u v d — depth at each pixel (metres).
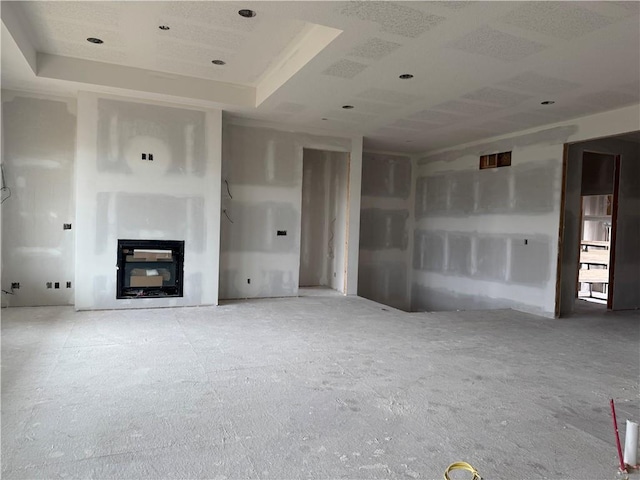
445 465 2.32
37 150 5.91
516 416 2.96
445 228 8.80
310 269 9.15
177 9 3.94
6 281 5.89
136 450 2.36
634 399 3.33
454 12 3.35
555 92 5.16
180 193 6.21
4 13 3.87
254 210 7.20
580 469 2.33
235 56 5.05
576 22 3.43
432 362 4.04
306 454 2.37
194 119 6.23
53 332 4.71
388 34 3.77
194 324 5.25
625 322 6.31
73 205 6.09
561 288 6.86
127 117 5.91
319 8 3.35
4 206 5.81
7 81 5.38
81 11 4.03
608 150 7.23
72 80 5.30
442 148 8.84
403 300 9.75
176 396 3.09
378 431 2.67
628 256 7.50
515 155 7.24
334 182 8.83
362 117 6.57
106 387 3.22
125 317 5.51
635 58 4.12
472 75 4.70
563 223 6.51
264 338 4.68
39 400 2.96
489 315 6.50
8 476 2.09
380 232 9.44
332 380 3.49
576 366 4.10
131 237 5.99
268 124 7.18
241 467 2.23
